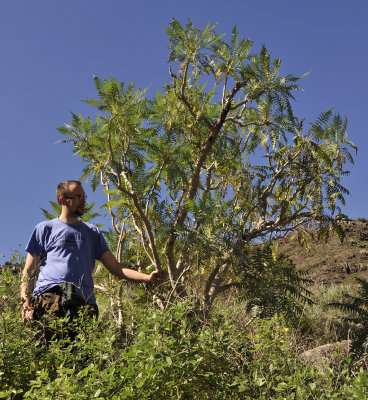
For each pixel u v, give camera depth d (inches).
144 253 167.5
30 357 89.5
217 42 149.6
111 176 155.3
